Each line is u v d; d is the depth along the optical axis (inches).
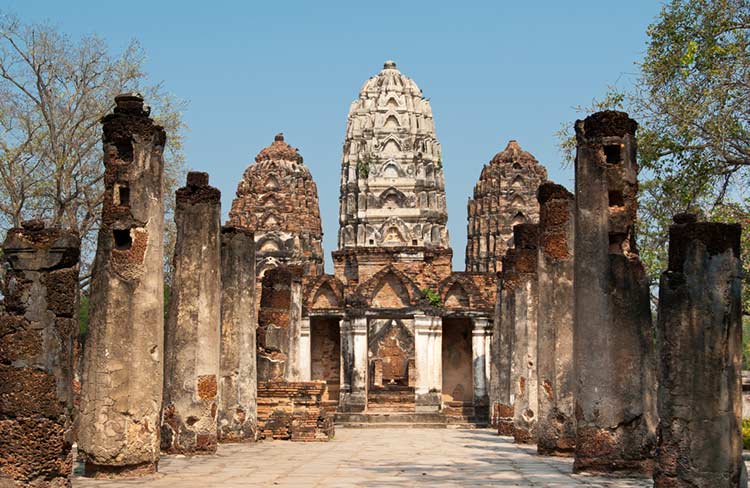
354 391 2027.6
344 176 3134.8
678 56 1159.6
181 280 984.9
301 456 1004.6
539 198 1016.2
